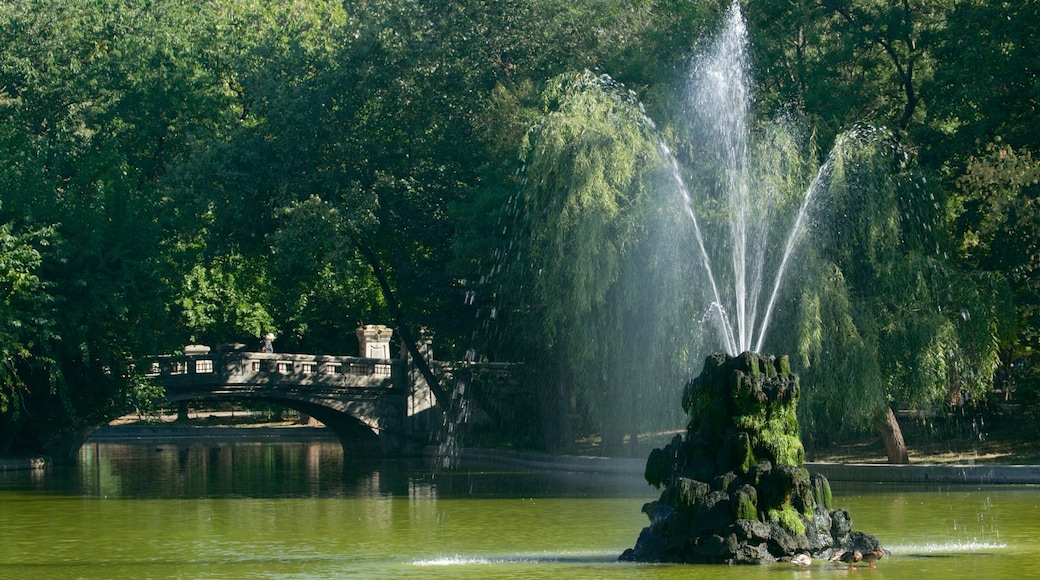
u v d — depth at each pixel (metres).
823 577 19.14
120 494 38.03
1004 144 42.94
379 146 55.47
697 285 38.09
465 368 56.94
